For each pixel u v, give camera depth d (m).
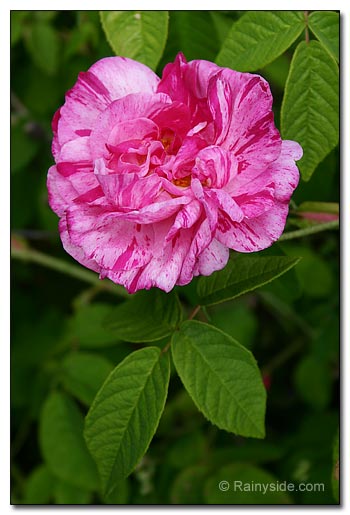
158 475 0.52
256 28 0.41
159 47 0.41
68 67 0.53
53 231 0.54
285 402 0.57
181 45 0.44
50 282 0.58
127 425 0.39
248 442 0.52
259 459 0.50
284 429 0.57
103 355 0.52
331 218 0.44
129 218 0.37
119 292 0.54
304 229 0.44
